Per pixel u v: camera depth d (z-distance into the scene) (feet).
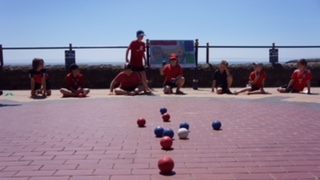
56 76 53.57
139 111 29.50
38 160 15.28
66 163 14.82
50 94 42.98
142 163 14.76
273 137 19.54
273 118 25.75
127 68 42.91
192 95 42.34
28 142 18.57
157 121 24.86
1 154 16.25
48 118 26.11
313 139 19.01
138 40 43.91
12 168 14.21
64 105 33.47
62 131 21.38
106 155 16.01
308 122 24.06
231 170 13.80
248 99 37.76
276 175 13.19
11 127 22.70
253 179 12.80
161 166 13.37
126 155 16.01
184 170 13.83
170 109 30.58
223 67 44.93
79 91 40.98
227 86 44.86
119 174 13.39
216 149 17.02
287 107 31.42
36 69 40.81
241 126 22.82
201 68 55.06
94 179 12.88
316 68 57.00
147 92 44.98
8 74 53.11
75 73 41.57
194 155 15.97
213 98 38.88
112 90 44.70
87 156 15.85
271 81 56.54
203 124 23.63
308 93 43.70
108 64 55.52
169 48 53.72
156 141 18.75
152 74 53.72
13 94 44.88
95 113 28.43
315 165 14.38
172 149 17.06
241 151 16.62
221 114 27.73
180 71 44.86
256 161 14.97
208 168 14.06
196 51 54.60
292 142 18.37
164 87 44.57
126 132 21.09
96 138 19.45
